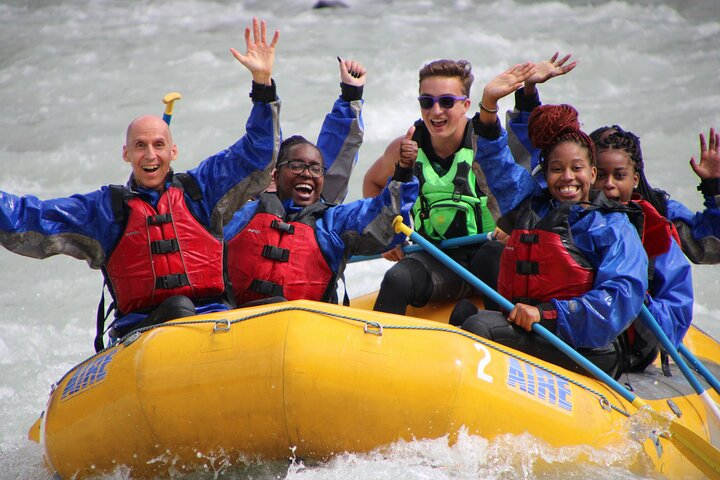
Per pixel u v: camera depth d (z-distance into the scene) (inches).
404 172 583.8
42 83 1786.4
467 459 481.4
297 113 1519.4
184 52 1897.1
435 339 492.4
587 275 565.9
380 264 1117.7
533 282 575.5
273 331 476.1
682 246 691.4
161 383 478.3
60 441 514.6
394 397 471.2
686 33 1857.8
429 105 663.8
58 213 559.2
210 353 478.6
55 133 1556.3
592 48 1803.6
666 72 1678.2
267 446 476.1
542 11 2014.0
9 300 1013.8
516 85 594.2
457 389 478.3
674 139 1387.8
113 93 1718.8
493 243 673.6
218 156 585.6
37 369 850.1
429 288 669.9
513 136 701.3
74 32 2052.2
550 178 586.6
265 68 574.2
